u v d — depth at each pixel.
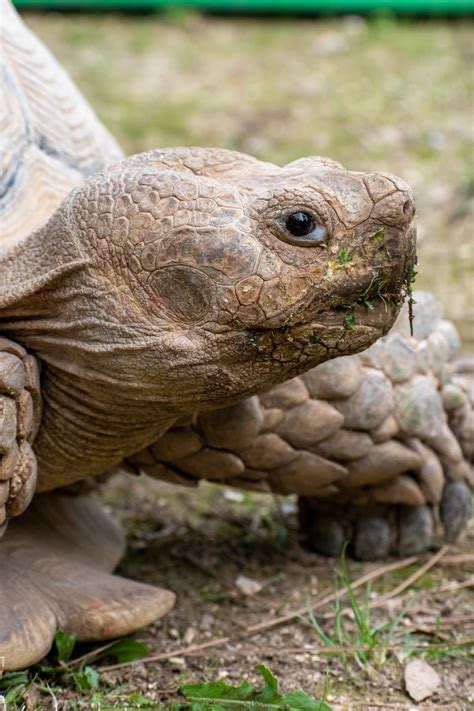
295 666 3.38
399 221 2.62
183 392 2.81
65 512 3.69
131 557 4.16
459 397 3.92
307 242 2.63
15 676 3.11
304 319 2.66
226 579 3.96
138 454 3.46
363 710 3.16
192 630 3.58
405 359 3.67
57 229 2.85
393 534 4.09
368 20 11.98
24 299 2.86
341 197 2.63
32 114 3.54
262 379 2.79
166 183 2.72
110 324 2.76
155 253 2.68
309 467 3.58
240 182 2.75
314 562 4.09
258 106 9.85
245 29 11.91
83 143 3.69
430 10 11.80
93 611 3.20
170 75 10.59
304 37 11.60
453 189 8.04
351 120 9.48
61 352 2.90
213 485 4.92
